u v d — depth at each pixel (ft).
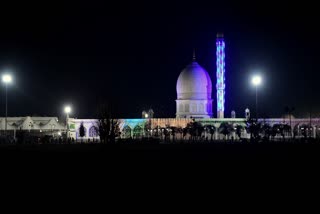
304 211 132.98
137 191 166.61
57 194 161.89
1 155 330.95
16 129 633.20
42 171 228.02
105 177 203.10
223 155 324.19
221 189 169.68
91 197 155.74
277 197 153.58
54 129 654.12
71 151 377.91
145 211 134.62
